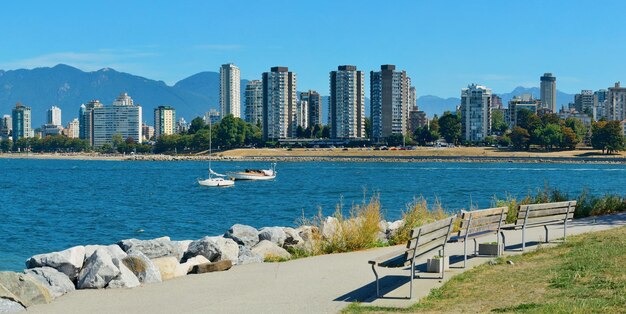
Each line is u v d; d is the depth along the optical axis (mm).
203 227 51031
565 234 22250
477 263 18359
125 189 109812
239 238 23172
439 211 27125
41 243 40906
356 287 16156
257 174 142000
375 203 28469
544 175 149125
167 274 18016
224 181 119062
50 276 16391
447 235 16938
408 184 115562
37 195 93750
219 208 70625
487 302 13789
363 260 20250
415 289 15453
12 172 192000
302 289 16141
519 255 19156
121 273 16906
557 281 15078
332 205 73938
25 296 14898
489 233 19469
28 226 51094
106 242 41844
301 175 156625
